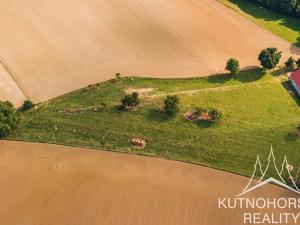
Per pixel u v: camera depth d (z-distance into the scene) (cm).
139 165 7538
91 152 7669
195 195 7150
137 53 9662
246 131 8188
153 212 6856
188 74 9306
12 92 8575
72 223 6631
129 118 8238
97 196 7012
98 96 8644
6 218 6644
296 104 8900
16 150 7606
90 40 9850
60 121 8100
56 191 7044
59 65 9212
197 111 8400
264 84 9262
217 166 7612
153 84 9006
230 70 9219
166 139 7944
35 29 9988
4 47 9475
